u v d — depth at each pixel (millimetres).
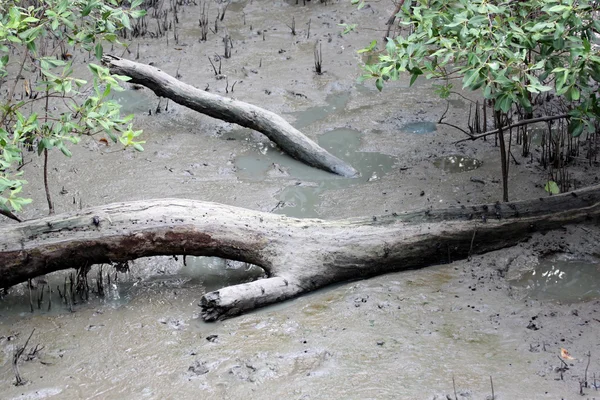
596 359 4004
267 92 8008
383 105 7750
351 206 5910
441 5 5059
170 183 6297
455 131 7145
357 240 4973
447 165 6527
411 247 5012
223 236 4875
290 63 8727
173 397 3914
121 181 6316
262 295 4668
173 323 4582
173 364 4180
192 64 8688
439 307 4594
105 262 4820
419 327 4406
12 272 4648
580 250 5094
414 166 6531
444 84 8164
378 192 6105
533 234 5242
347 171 6457
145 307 4746
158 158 6734
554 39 4684
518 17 5207
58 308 4746
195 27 9773
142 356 4262
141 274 5109
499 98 4754
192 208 4949
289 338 4371
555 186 5828
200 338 4418
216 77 8312
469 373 3963
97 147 6879
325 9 10281
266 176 6465
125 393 3963
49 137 4852
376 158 6738
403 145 6930
